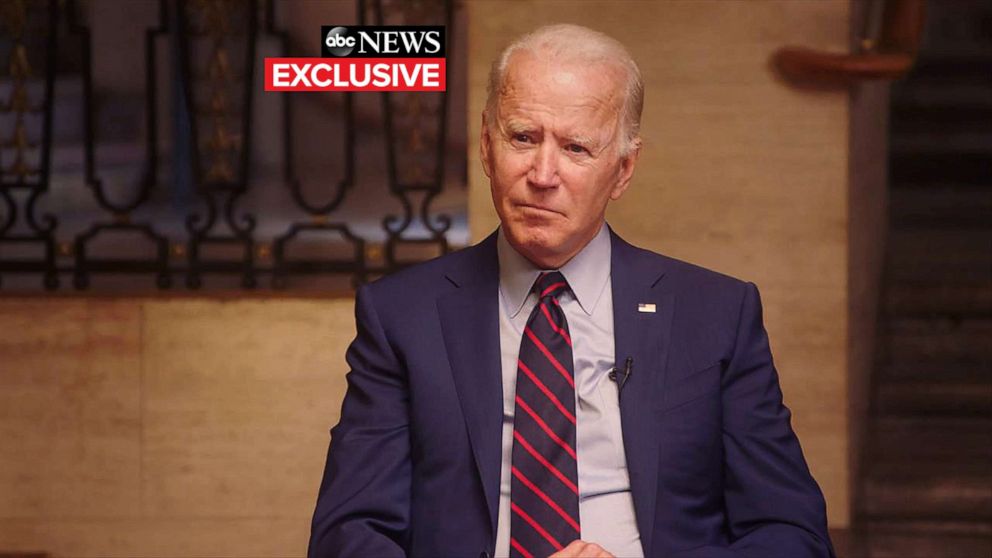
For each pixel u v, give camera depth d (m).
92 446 10.01
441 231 10.32
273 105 10.31
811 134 9.82
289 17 10.27
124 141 10.34
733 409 4.88
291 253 10.37
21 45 10.30
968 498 10.69
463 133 10.28
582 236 4.76
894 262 12.63
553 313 4.84
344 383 9.96
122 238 10.37
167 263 10.36
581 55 4.61
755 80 9.80
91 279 10.37
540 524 4.59
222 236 10.37
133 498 10.01
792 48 9.74
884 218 12.26
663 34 9.78
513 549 4.59
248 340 9.97
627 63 4.71
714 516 4.83
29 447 9.98
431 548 4.70
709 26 9.79
